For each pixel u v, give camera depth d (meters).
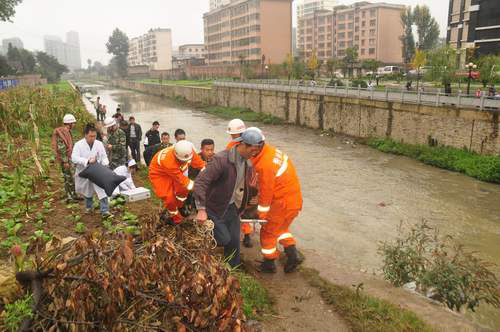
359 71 67.12
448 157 19.48
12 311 3.36
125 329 3.19
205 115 45.94
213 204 4.91
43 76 100.19
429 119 21.75
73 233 5.81
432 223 12.16
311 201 14.21
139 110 52.38
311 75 62.97
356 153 23.05
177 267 3.50
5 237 5.34
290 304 4.68
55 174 9.48
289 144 26.27
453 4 56.09
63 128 7.60
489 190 15.64
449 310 4.89
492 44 45.31
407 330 4.10
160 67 150.50
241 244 6.70
